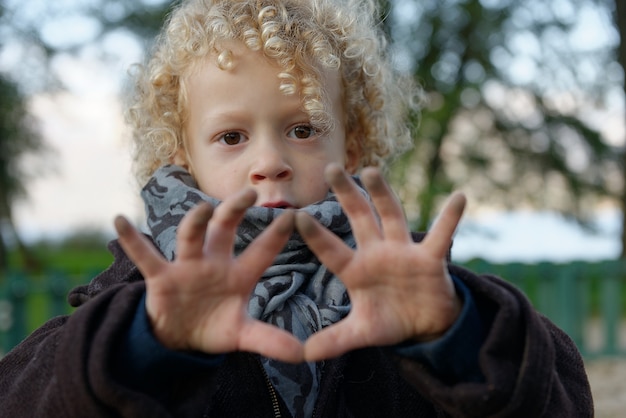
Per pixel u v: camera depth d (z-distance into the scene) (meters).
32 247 21.17
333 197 1.39
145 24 11.57
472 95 12.52
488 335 1.04
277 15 1.49
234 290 1.01
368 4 1.96
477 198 13.23
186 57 1.49
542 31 12.74
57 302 6.40
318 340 1.00
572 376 1.28
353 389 1.37
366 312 1.02
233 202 0.99
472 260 7.17
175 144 1.56
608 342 7.29
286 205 1.38
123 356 1.00
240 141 1.41
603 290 7.32
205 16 1.50
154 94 1.59
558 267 7.25
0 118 13.40
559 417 1.11
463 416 1.03
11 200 16.88
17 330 6.30
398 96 2.16
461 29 12.67
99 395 0.97
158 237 1.36
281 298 1.30
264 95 1.40
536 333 1.05
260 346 0.99
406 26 12.11
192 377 1.05
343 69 1.63
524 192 13.57
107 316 1.03
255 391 1.29
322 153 1.44
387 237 1.03
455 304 1.04
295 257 1.38
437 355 1.04
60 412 1.00
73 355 1.00
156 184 1.45
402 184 10.89
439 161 12.76
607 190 13.79
